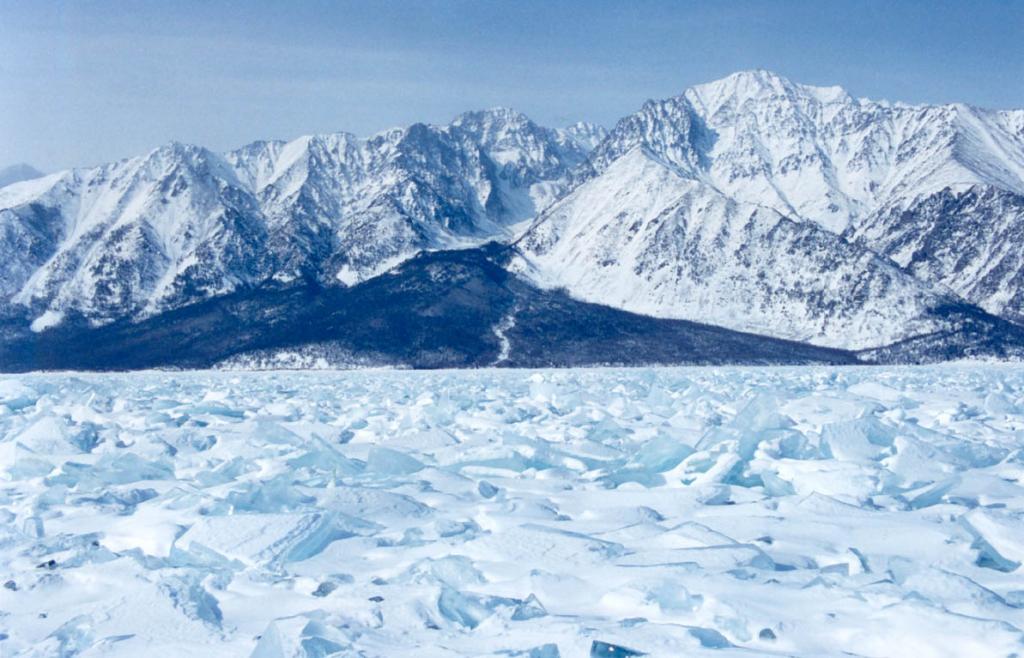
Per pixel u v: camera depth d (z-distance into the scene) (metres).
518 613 7.73
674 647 6.75
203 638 7.34
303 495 12.79
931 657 6.61
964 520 10.28
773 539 10.23
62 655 7.15
